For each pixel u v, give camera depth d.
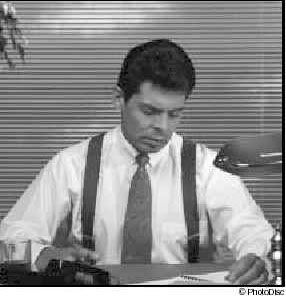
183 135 3.33
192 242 2.60
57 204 2.63
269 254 2.28
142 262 2.58
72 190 2.64
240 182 2.69
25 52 3.38
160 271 2.35
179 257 2.60
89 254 2.40
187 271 2.35
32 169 3.39
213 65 3.38
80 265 2.19
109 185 2.62
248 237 2.53
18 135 3.41
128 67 2.52
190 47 3.39
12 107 3.41
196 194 2.62
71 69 3.41
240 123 3.36
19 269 2.18
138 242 2.58
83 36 3.41
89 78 3.41
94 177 2.64
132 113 2.55
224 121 3.37
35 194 2.64
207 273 2.30
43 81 3.41
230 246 2.57
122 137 2.64
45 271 2.16
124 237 2.59
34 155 3.39
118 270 2.36
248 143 2.06
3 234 2.55
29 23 3.37
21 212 2.62
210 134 3.36
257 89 3.37
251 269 2.22
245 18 3.38
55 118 3.42
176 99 2.51
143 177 2.61
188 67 2.50
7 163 3.39
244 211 2.61
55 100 3.40
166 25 3.40
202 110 3.35
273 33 3.36
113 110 3.41
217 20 3.39
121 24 3.42
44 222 2.60
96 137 2.70
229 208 2.61
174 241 2.59
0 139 3.41
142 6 3.40
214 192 2.62
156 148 2.60
